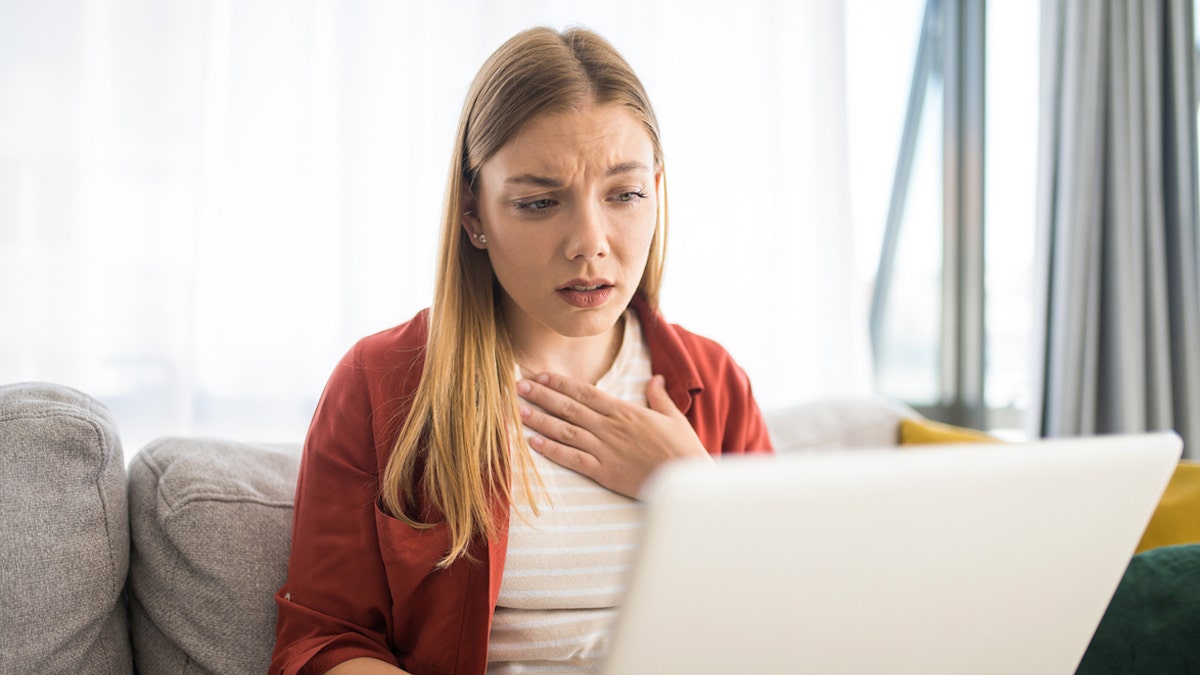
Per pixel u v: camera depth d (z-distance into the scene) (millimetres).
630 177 934
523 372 1104
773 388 2826
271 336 2361
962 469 527
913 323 3270
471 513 976
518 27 2508
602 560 1029
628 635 496
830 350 2871
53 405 990
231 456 1160
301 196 2369
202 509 1047
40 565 931
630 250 955
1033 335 2912
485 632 967
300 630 957
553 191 917
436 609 983
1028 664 635
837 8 2844
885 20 3133
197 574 1039
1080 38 2775
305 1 2355
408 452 992
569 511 1033
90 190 2172
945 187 3195
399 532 969
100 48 2186
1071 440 576
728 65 2773
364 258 2428
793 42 2875
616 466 1044
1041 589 600
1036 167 2941
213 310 2320
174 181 2238
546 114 902
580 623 1019
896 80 3170
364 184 2424
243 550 1052
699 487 462
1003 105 3135
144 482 1085
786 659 535
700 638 508
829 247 2863
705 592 492
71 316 2162
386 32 2438
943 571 551
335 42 2404
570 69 920
